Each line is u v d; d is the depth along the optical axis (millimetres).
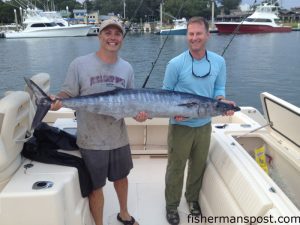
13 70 17906
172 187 2848
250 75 16312
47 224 2068
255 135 3170
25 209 2025
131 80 2521
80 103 2307
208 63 2588
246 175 2309
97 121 2398
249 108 4406
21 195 2004
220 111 2510
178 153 2727
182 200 3217
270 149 3070
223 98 2656
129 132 4062
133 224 2834
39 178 2186
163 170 3770
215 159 2801
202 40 2473
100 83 2354
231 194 2414
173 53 18031
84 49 26391
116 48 2322
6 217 2029
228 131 3156
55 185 2107
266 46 28406
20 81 15180
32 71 17594
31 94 2906
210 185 2742
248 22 37812
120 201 2779
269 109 3084
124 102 2369
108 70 2367
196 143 2730
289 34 40438
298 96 12734
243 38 35781
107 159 2479
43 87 3051
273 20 38750
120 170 2590
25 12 41844
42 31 38750
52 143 2512
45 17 39562
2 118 2135
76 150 2539
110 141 2453
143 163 3908
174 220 2867
